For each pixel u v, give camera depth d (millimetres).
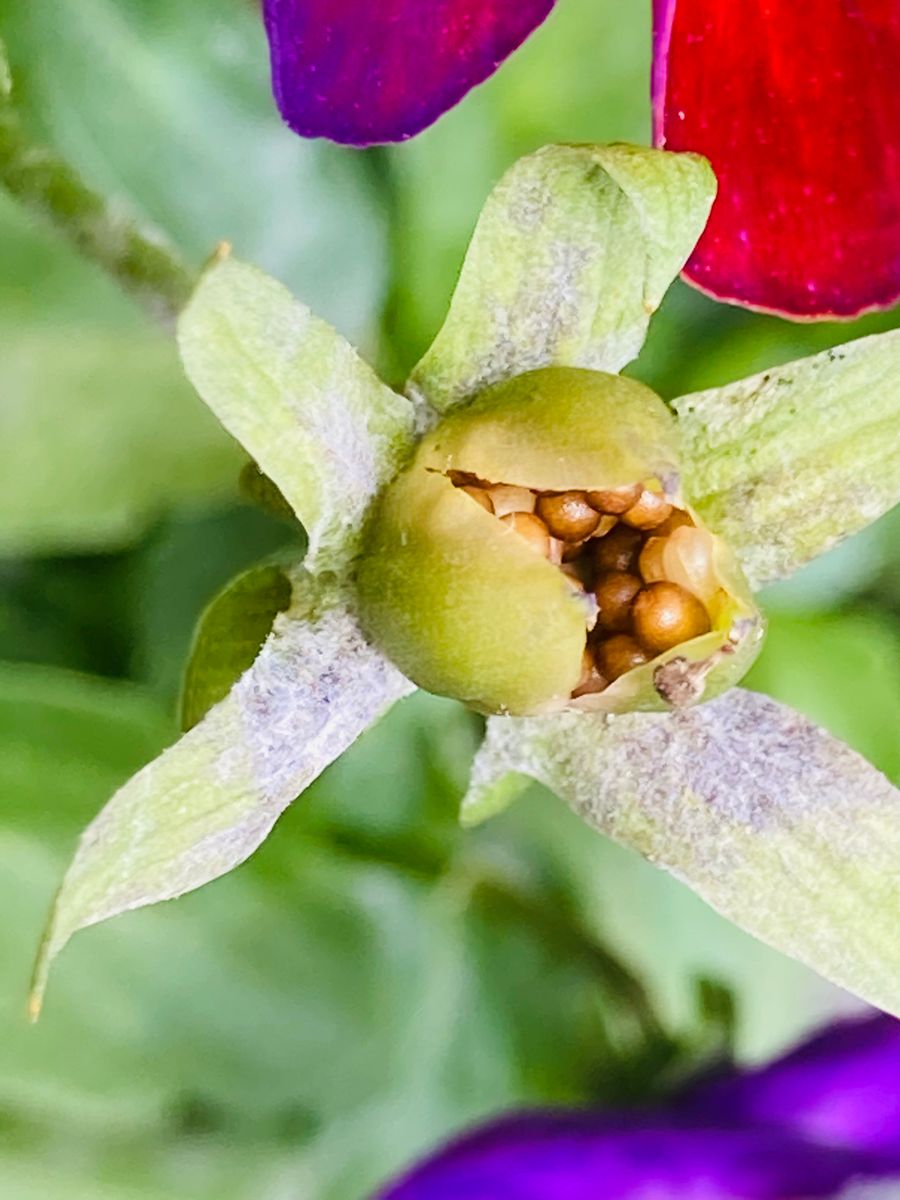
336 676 87
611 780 90
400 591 86
